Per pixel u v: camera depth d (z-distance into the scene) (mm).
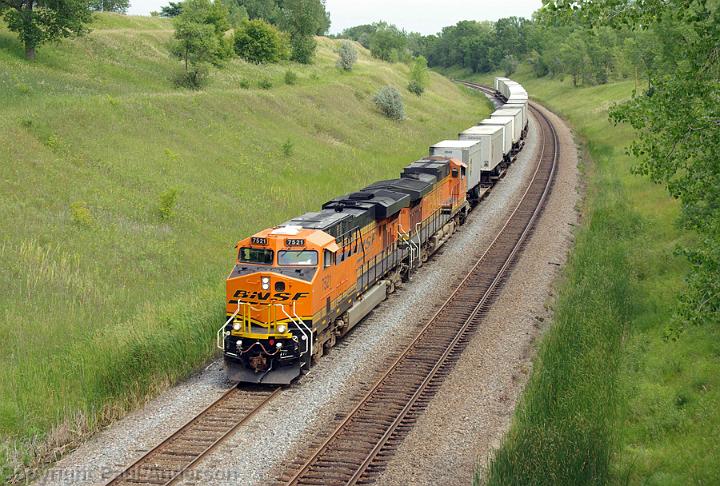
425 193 43281
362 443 22375
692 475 19312
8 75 66375
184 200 48750
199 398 25656
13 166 44094
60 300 31812
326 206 35031
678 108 19250
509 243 48375
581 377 24656
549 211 57500
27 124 50188
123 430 23016
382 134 90625
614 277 35594
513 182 70875
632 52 103625
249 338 26906
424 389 26562
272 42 118688
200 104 69625
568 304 32719
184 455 21344
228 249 43125
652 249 41656
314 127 81250
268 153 65500
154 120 61156
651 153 19906
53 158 47375
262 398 25828
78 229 39656
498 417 24078
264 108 78375
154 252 39562
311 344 27391
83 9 78625
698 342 28281
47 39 77812
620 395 25031
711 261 18141
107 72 82000
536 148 93750
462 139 64500
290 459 21328
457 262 44750
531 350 30062
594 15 19078
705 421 22406
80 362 26031
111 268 36594
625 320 32188
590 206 57000
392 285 38469
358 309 32750
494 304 36219
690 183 19797
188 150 59000
